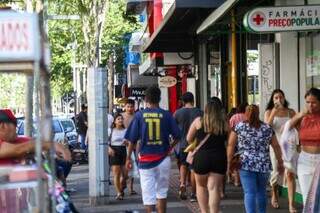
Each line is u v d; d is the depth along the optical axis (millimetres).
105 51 46531
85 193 15789
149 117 10250
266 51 14242
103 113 13398
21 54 4395
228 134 9617
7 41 4383
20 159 5555
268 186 13594
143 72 33656
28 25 4402
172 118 10359
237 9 14234
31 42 4402
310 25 10133
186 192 14219
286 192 13172
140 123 10281
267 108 11633
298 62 13578
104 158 13438
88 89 13398
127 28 45062
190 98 13516
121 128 14039
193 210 12281
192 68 25734
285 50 13836
